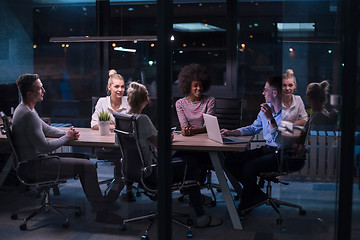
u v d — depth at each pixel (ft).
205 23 20.29
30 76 12.92
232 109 15.52
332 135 10.31
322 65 10.21
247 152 14.10
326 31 10.10
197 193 12.74
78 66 15.28
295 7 10.18
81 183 13.11
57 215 12.73
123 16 17.52
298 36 10.25
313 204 10.57
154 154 11.71
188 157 12.66
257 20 19.80
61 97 14.97
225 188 12.72
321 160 10.41
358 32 9.50
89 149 13.97
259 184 12.98
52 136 13.50
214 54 20.11
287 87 10.51
